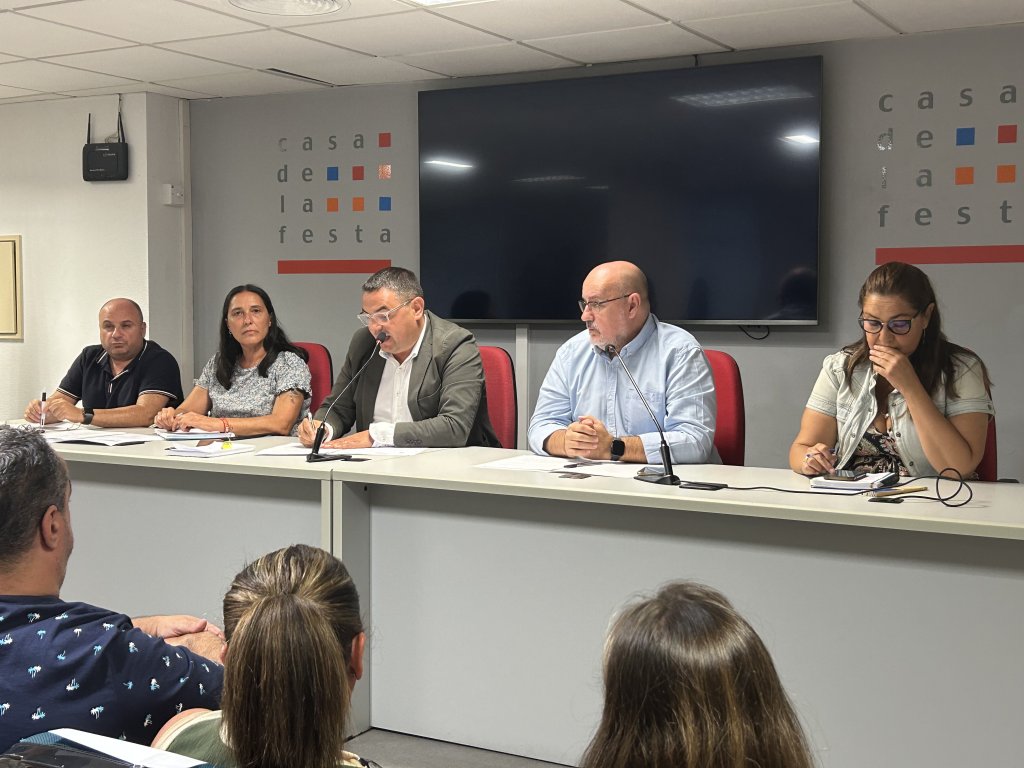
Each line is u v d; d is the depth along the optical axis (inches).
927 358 90.9
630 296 105.2
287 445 113.8
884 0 136.5
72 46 163.9
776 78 161.8
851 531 77.5
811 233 161.5
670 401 104.3
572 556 88.7
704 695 29.2
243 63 176.4
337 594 38.7
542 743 91.0
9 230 217.8
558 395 112.0
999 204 151.4
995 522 69.8
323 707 35.5
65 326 213.9
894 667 76.9
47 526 46.9
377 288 116.5
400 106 194.2
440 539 94.7
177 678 47.8
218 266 213.5
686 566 84.0
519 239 183.3
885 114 157.9
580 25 150.3
